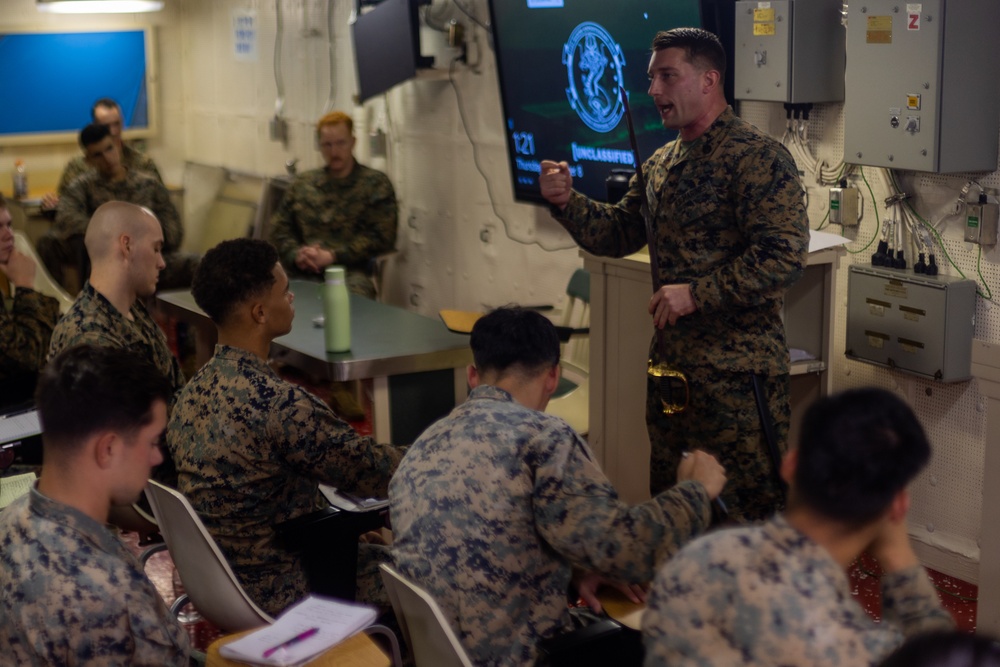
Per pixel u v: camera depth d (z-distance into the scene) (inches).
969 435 135.5
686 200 117.0
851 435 55.1
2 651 65.5
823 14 138.7
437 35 218.1
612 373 151.4
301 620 76.4
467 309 223.1
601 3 162.9
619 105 163.6
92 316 116.5
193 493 100.2
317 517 101.4
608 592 87.2
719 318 117.4
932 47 123.0
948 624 60.1
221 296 100.8
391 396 143.4
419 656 76.8
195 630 131.5
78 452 66.4
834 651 52.8
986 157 127.0
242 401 98.7
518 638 77.2
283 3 270.8
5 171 309.1
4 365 147.6
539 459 77.5
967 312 131.2
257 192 267.4
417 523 78.2
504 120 193.0
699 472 81.1
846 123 136.3
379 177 226.2
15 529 66.5
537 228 199.0
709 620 54.6
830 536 55.9
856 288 141.6
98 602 64.7
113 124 263.0
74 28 309.6
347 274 218.7
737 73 147.2
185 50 323.9
